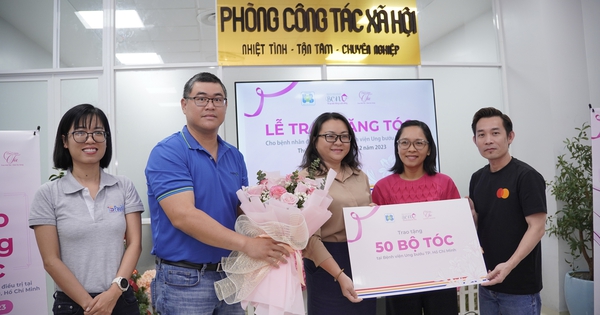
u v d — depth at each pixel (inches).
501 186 77.3
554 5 146.0
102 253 63.4
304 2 148.6
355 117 144.7
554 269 141.1
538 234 71.3
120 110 140.8
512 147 159.0
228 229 59.8
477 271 70.6
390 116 146.9
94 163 67.7
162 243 62.9
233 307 67.4
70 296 60.4
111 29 142.2
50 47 143.3
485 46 163.2
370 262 68.1
